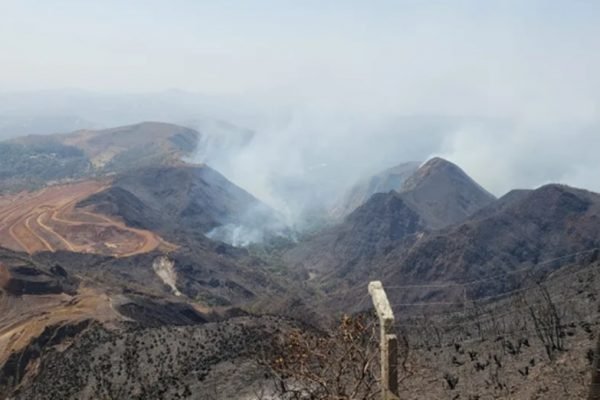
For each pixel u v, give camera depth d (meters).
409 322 65.12
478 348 35.12
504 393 27.02
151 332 52.56
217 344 45.94
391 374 11.88
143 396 38.16
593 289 39.78
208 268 140.25
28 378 60.62
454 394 28.20
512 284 105.38
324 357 14.05
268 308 111.12
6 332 72.62
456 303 78.31
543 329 33.81
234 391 32.28
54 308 79.38
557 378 26.53
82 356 51.97
